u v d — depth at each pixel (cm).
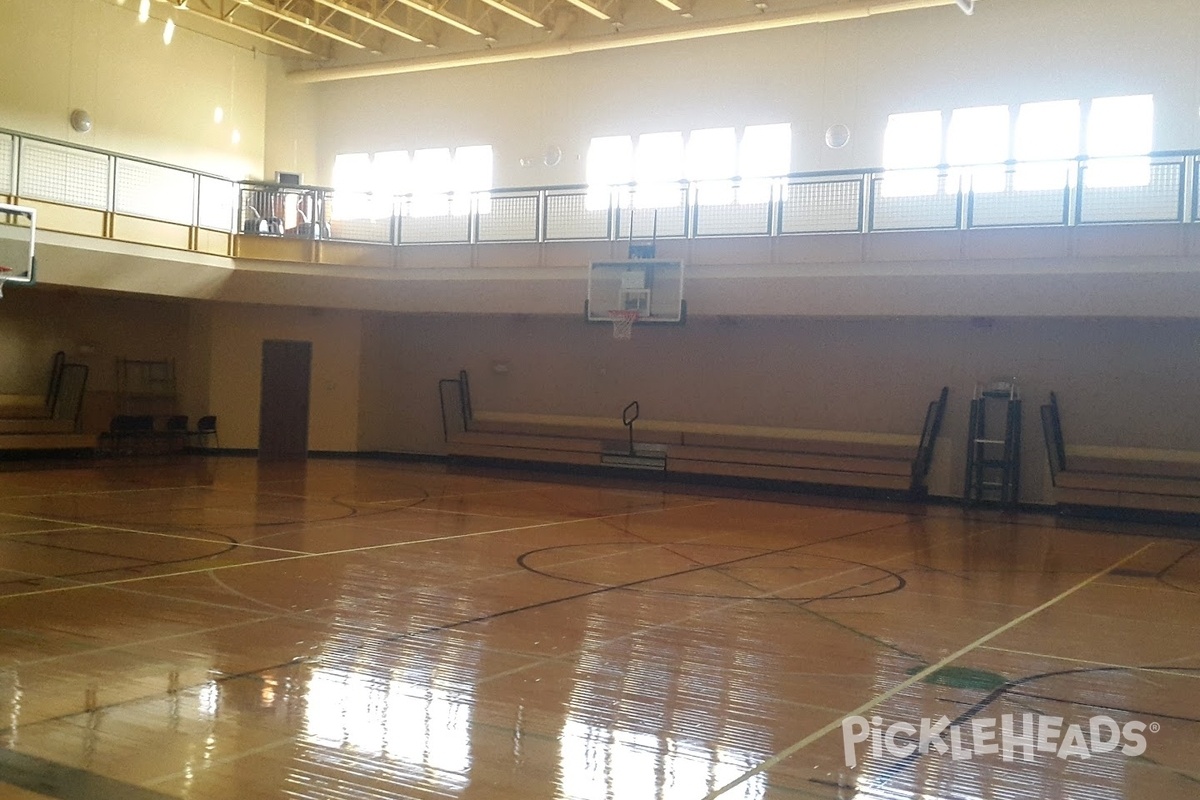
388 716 496
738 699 539
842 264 1487
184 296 1741
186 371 2041
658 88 1862
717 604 788
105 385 1956
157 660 581
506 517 1275
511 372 2038
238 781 410
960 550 1138
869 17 1698
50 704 499
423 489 1570
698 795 409
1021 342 1620
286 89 2109
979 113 1622
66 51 1738
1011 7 1602
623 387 1938
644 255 1628
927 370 1688
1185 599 877
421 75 2075
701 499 1586
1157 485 1468
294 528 1105
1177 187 1342
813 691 559
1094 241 1345
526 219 1770
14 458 1773
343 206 1836
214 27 1977
